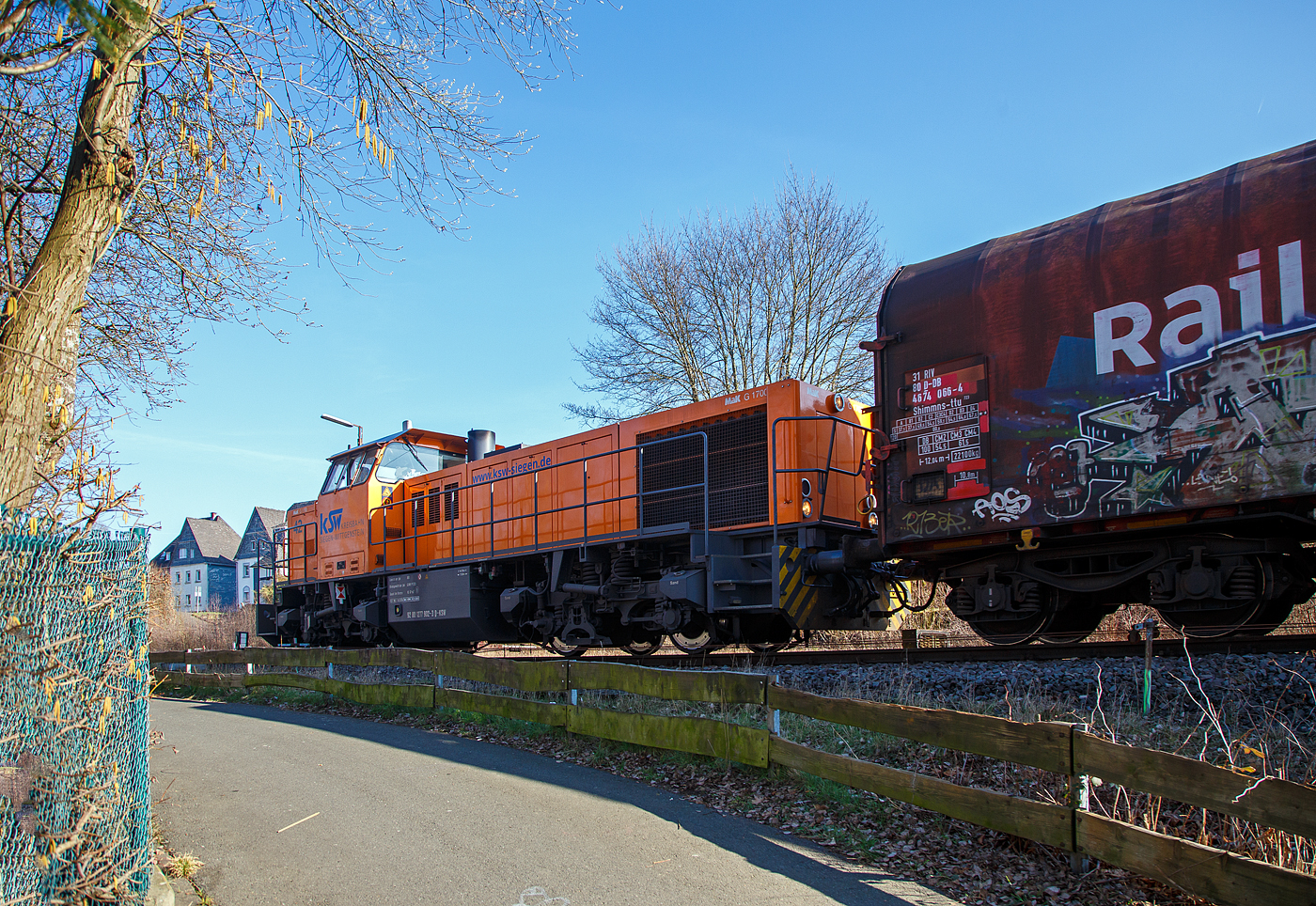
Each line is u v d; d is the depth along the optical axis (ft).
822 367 81.82
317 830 18.72
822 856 16.29
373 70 22.29
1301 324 19.93
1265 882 11.52
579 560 39.22
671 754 23.00
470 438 49.98
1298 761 16.55
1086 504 23.40
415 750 26.40
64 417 13.97
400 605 48.19
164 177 21.44
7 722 11.74
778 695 20.36
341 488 53.42
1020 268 25.52
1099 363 23.47
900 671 26.45
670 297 83.87
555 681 27.20
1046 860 15.37
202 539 218.59
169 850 17.79
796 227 82.23
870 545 29.30
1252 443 20.49
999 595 26.32
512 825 18.35
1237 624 22.94
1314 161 20.42
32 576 12.08
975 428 26.02
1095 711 20.22
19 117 19.66
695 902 14.26
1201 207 22.08
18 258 18.85
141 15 15.46
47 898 11.97
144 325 25.76
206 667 52.16
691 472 35.78
